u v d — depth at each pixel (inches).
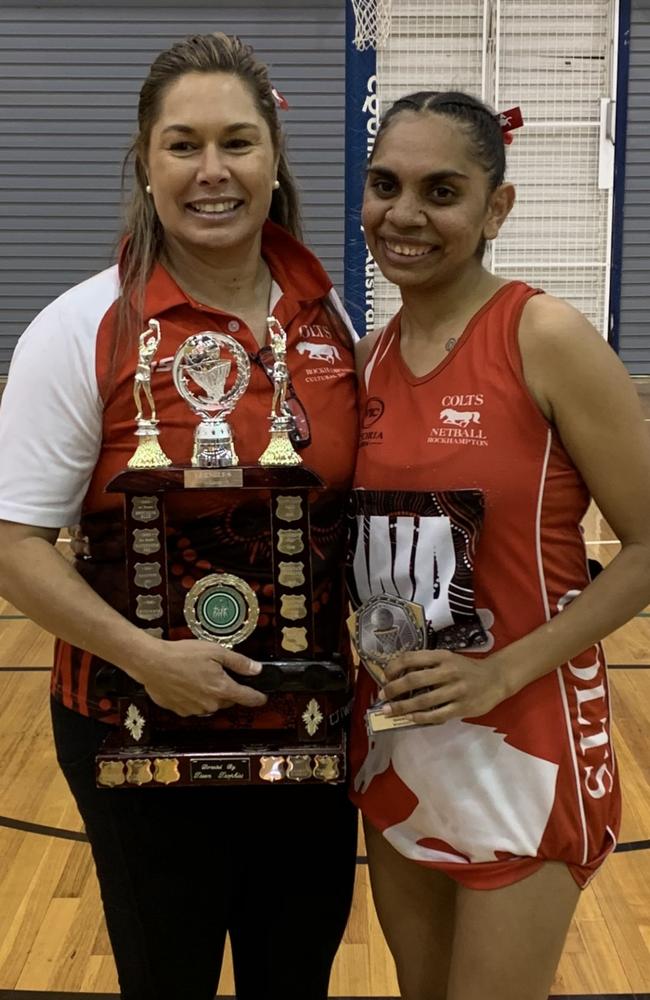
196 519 53.0
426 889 59.4
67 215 294.4
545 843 52.9
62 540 187.5
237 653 53.3
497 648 53.3
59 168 291.9
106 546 55.1
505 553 52.6
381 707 51.6
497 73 260.7
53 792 111.6
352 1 248.2
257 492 52.8
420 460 52.7
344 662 55.7
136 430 52.4
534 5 257.3
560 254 278.4
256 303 57.6
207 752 52.3
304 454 54.6
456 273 53.9
